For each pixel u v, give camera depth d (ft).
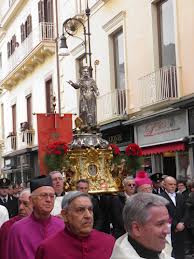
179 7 46.68
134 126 55.11
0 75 110.01
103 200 28.84
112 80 60.08
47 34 77.41
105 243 14.10
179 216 30.17
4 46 107.14
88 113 33.27
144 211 9.57
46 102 81.41
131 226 9.78
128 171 32.01
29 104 91.40
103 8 61.57
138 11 53.78
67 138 43.47
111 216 28.40
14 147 96.12
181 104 44.52
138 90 53.57
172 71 47.01
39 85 84.64
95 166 31.55
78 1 67.67
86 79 33.94
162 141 49.75
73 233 13.78
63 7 73.26
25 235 16.39
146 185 25.44
